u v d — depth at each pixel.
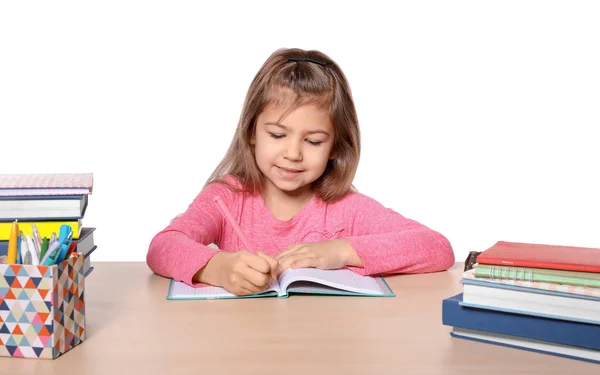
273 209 1.89
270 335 1.12
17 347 1.02
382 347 1.07
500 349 1.07
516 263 1.07
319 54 1.79
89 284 1.45
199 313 1.24
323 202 1.89
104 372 0.97
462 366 1.00
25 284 1.01
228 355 1.03
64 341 1.04
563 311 1.04
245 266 1.35
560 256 1.10
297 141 1.70
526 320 1.06
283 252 1.52
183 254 1.48
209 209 1.81
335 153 1.84
